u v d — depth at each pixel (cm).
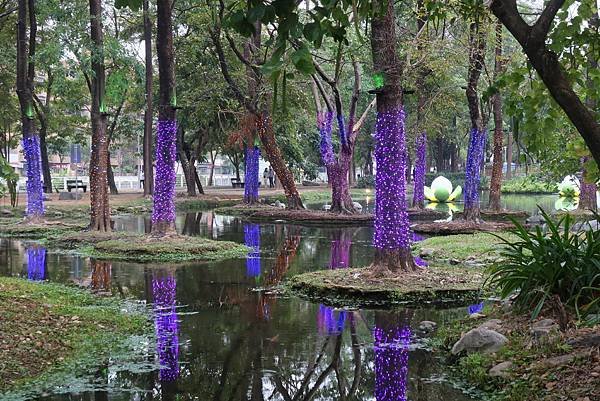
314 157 5091
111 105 3394
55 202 2912
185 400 572
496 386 577
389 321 855
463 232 1881
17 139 4066
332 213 2459
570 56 651
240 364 676
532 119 640
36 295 920
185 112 3228
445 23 1728
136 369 654
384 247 1084
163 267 1321
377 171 1088
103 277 1198
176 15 2638
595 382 507
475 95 1984
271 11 322
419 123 2703
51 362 660
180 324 838
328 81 2312
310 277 1088
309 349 730
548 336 625
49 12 1970
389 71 1058
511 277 745
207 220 2541
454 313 895
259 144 3080
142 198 3347
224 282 1149
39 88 3422
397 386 604
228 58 2777
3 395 569
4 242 1753
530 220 2058
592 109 712
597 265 665
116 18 3198
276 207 2903
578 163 1306
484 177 5034
